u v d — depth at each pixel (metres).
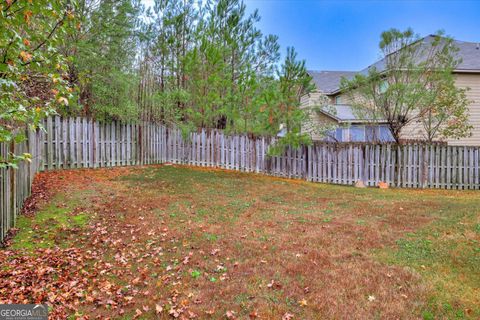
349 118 14.97
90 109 10.57
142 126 11.97
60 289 3.45
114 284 3.59
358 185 10.07
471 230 5.09
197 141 12.41
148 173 10.19
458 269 3.87
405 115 10.59
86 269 3.95
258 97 10.14
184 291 3.44
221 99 10.98
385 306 3.13
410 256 4.24
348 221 5.75
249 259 4.19
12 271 3.79
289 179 10.66
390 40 10.52
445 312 3.03
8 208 4.85
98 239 4.87
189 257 4.26
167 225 5.50
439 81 10.49
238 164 11.72
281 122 9.86
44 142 9.27
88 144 10.38
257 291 3.42
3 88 2.45
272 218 5.94
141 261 4.17
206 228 5.36
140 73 12.39
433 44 10.54
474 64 15.56
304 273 3.80
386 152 10.22
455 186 10.18
